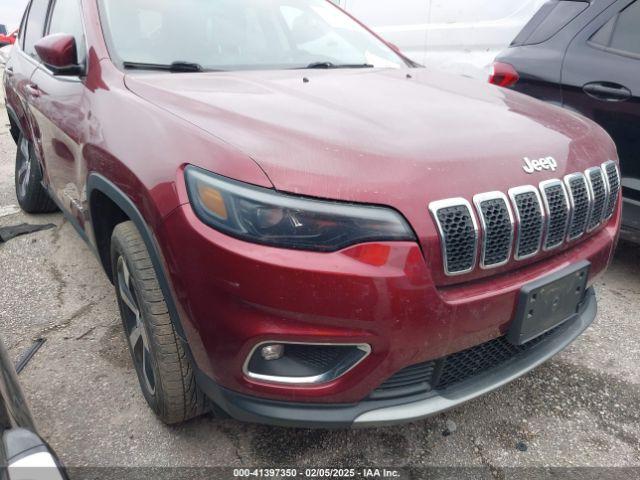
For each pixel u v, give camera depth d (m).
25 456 0.93
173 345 1.72
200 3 2.61
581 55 3.02
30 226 3.81
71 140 2.24
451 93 2.21
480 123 1.83
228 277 1.39
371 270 1.38
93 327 2.61
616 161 2.07
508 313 1.60
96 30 2.33
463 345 1.55
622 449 1.92
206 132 1.57
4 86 4.13
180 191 1.48
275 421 1.52
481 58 4.74
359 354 1.46
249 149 1.48
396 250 1.40
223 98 1.85
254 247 1.38
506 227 1.55
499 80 3.31
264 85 2.08
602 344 2.53
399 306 1.41
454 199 1.48
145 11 2.46
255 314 1.40
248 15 2.69
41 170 3.17
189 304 1.51
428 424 2.04
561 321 1.80
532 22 3.34
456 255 1.48
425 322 1.45
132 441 1.92
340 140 1.56
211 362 1.53
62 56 2.22
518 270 1.66
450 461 1.86
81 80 2.30
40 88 2.80
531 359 1.82
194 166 1.48
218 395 1.58
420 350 1.48
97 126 1.95
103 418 2.03
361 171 1.45
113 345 2.46
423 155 1.54
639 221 2.85
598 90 2.92
